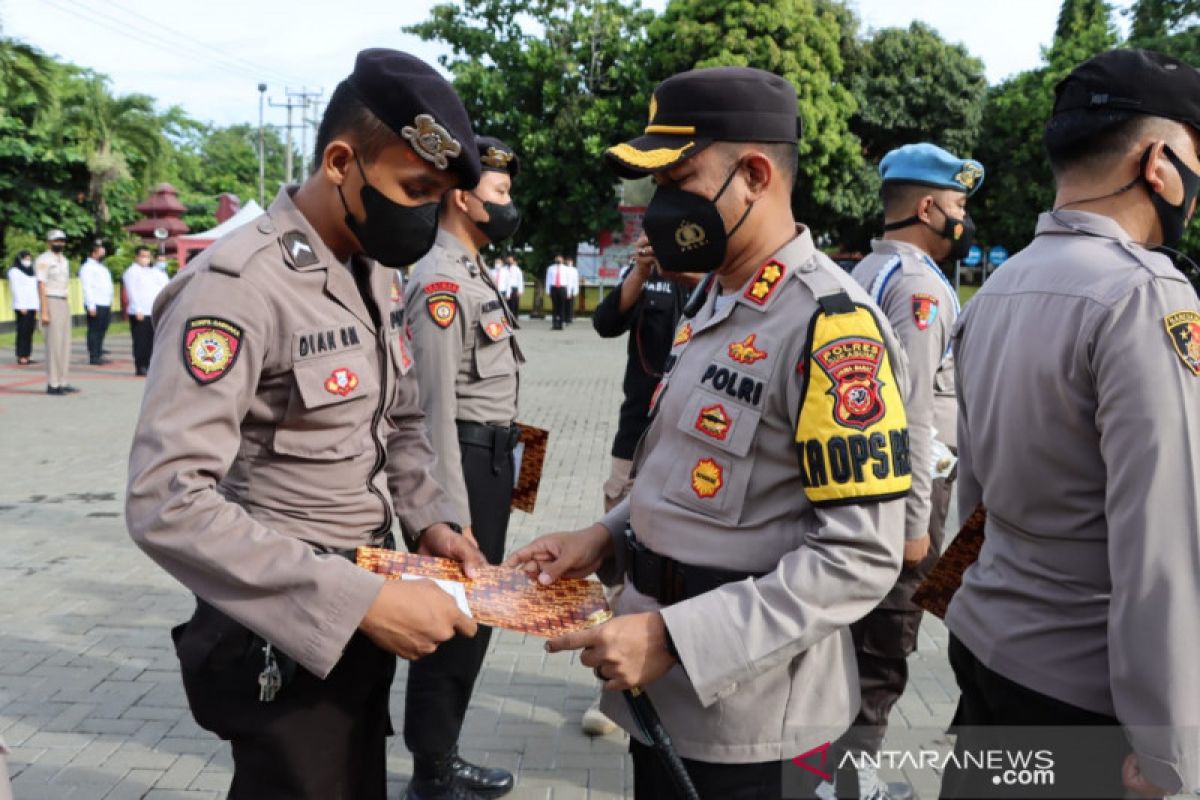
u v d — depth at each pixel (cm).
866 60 2422
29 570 546
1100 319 163
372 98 178
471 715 384
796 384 170
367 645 195
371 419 196
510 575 202
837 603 164
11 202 2395
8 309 2133
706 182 180
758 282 180
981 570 190
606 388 1306
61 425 1007
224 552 166
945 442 314
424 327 298
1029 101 2616
